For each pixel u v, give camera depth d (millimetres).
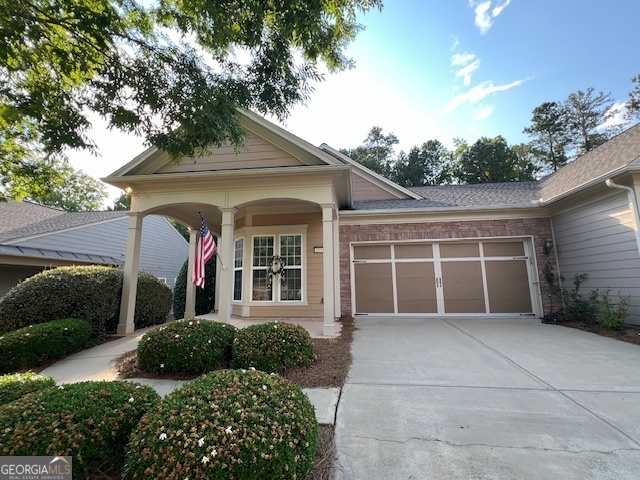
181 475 1736
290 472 1924
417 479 2100
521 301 8797
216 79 4504
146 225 16594
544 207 8602
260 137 7754
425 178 31703
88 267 7047
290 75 4543
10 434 1897
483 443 2518
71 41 4465
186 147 4738
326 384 3881
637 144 7090
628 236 6375
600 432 2660
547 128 30766
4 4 3494
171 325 4809
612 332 6375
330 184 7012
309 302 9117
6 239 9938
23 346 4832
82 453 1949
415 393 3555
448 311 9031
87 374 4551
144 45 4359
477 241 9156
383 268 9461
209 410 2115
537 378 3967
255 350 4391
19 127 5688
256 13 3752
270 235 9555
